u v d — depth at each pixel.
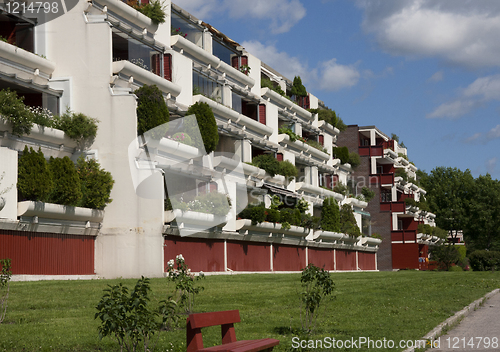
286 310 13.85
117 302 7.10
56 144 25.25
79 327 10.67
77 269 24.38
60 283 19.19
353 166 61.69
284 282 23.02
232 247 32.19
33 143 24.19
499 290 21.20
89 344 8.99
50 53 26.77
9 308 12.98
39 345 8.84
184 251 27.11
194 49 34.84
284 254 39.06
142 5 31.25
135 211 25.17
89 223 24.84
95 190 24.69
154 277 24.70
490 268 47.47
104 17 26.78
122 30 27.88
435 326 11.18
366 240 53.94
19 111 22.45
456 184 93.19
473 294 18.44
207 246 29.41
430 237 74.38
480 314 14.04
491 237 90.75
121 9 28.41
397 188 74.38
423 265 65.31
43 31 26.86
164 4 32.59
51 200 23.11
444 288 20.83
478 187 91.62
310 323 11.40
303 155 48.12
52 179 23.00
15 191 21.41
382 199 69.44
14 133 22.81
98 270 25.38
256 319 12.18
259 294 17.50
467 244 94.81
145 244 24.98
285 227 37.16
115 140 25.53
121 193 25.30
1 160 20.84
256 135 41.31
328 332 10.53
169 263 13.27
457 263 61.41
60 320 11.61
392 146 76.38
